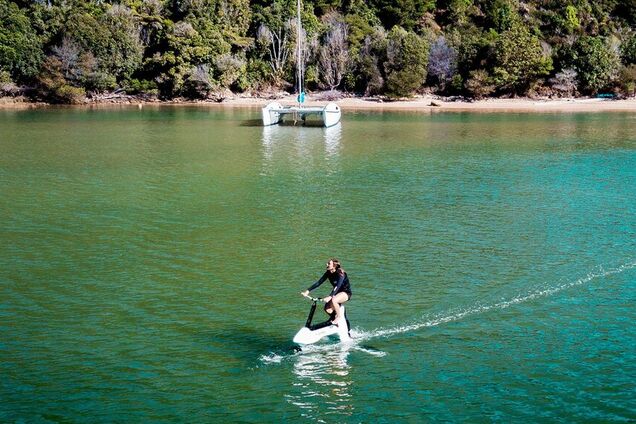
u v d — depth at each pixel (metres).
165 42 122.00
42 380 16.58
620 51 124.56
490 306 21.42
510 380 16.52
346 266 25.58
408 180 43.69
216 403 15.55
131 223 32.00
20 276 24.39
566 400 15.57
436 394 15.89
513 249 27.73
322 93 123.62
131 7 130.88
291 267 25.52
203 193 39.12
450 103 116.19
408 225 31.75
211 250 27.67
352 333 19.42
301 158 53.28
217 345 18.69
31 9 124.94
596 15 142.62
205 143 63.03
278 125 80.69
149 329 19.77
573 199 37.66
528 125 82.88
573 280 23.81
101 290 23.00
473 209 35.16
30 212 34.22
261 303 21.89
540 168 48.88
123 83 122.38
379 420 14.83
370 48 123.81
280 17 131.12
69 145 61.31
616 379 16.52
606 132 74.38
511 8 139.88
